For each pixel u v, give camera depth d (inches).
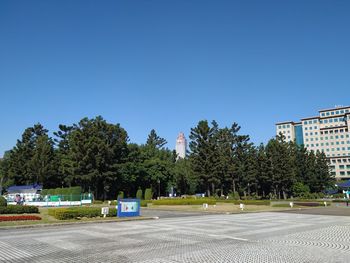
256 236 612.4
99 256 421.4
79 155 2684.5
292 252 450.9
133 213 1082.1
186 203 1973.4
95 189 2824.8
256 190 3619.6
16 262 390.6
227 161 3267.7
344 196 3403.1
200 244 517.0
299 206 1847.9
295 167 3501.5
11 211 1133.1
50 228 769.6
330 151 6314.0
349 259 406.3
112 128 2989.7
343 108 6397.6
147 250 463.5
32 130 3604.8
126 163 3085.6
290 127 6894.7
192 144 3275.1
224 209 1530.5
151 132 5039.4
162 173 3597.4
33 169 3142.2
